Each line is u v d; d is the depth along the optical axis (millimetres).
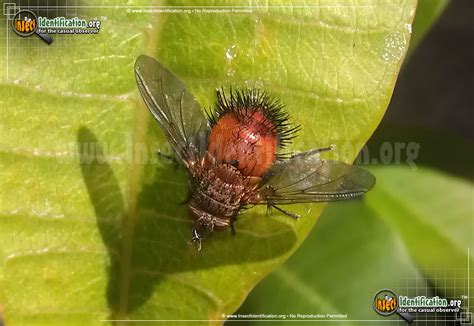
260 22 93
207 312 94
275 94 93
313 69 93
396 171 112
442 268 105
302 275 105
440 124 153
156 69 91
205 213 89
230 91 93
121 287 94
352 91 92
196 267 94
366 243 106
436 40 155
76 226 94
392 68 92
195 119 93
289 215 93
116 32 94
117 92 94
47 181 94
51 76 94
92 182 94
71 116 94
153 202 94
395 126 115
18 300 93
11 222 93
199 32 94
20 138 93
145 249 94
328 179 91
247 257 94
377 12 92
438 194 111
